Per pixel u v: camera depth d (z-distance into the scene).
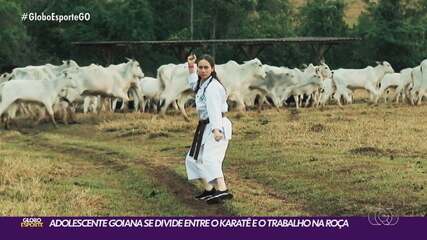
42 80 20.39
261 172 12.01
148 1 51.50
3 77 24.08
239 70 22.08
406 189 10.00
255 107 26.92
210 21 52.56
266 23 54.22
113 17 48.81
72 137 18.44
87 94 22.05
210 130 9.28
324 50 37.34
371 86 27.02
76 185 11.27
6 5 41.94
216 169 9.32
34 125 21.11
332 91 26.97
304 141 14.89
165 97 21.20
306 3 60.44
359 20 54.22
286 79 24.77
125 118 21.58
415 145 14.04
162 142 16.42
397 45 49.78
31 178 11.57
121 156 14.59
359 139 15.04
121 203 10.09
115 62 47.09
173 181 11.54
